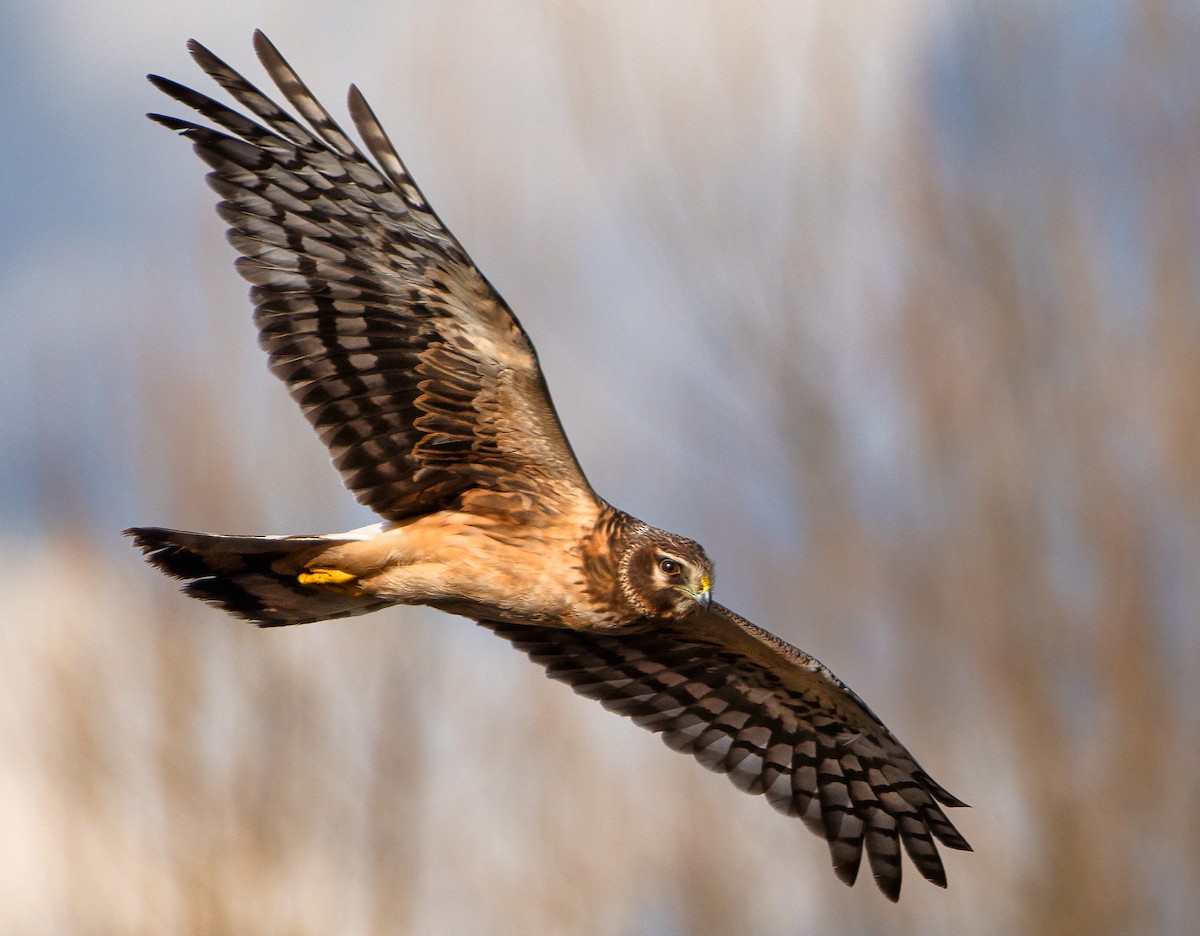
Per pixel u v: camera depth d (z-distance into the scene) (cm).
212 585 1068
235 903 1455
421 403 1068
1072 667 1775
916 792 1286
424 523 1080
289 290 1062
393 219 1042
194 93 1037
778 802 1284
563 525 1081
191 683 1547
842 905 1639
